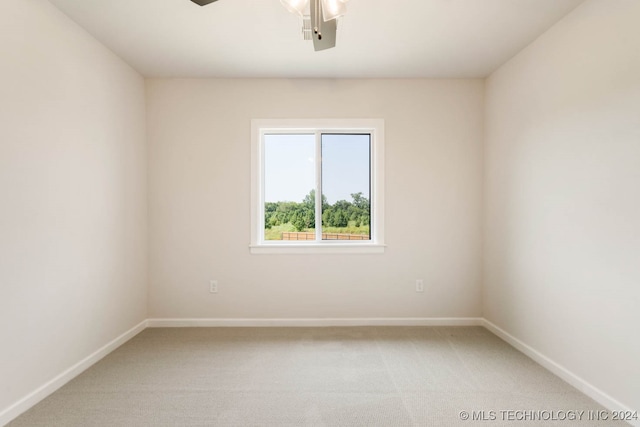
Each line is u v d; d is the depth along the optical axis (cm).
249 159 329
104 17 223
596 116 199
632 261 177
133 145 305
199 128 327
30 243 195
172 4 208
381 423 179
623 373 182
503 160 296
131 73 302
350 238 346
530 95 259
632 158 177
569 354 220
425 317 334
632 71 177
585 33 206
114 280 277
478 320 334
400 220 332
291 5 154
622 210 183
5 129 179
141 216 319
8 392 181
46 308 207
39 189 201
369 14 219
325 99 329
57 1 205
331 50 270
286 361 253
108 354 266
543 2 207
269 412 189
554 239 233
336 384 220
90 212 247
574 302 215
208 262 330
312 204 347
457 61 291
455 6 211
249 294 331
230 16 222
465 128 331
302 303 332
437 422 180
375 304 333
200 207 329
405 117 331
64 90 221
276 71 312
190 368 242
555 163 232
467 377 229
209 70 309
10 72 181
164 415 186
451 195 332
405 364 248
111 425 178
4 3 178
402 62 293
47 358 207
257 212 332
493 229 313
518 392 210
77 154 233
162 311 330
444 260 334
